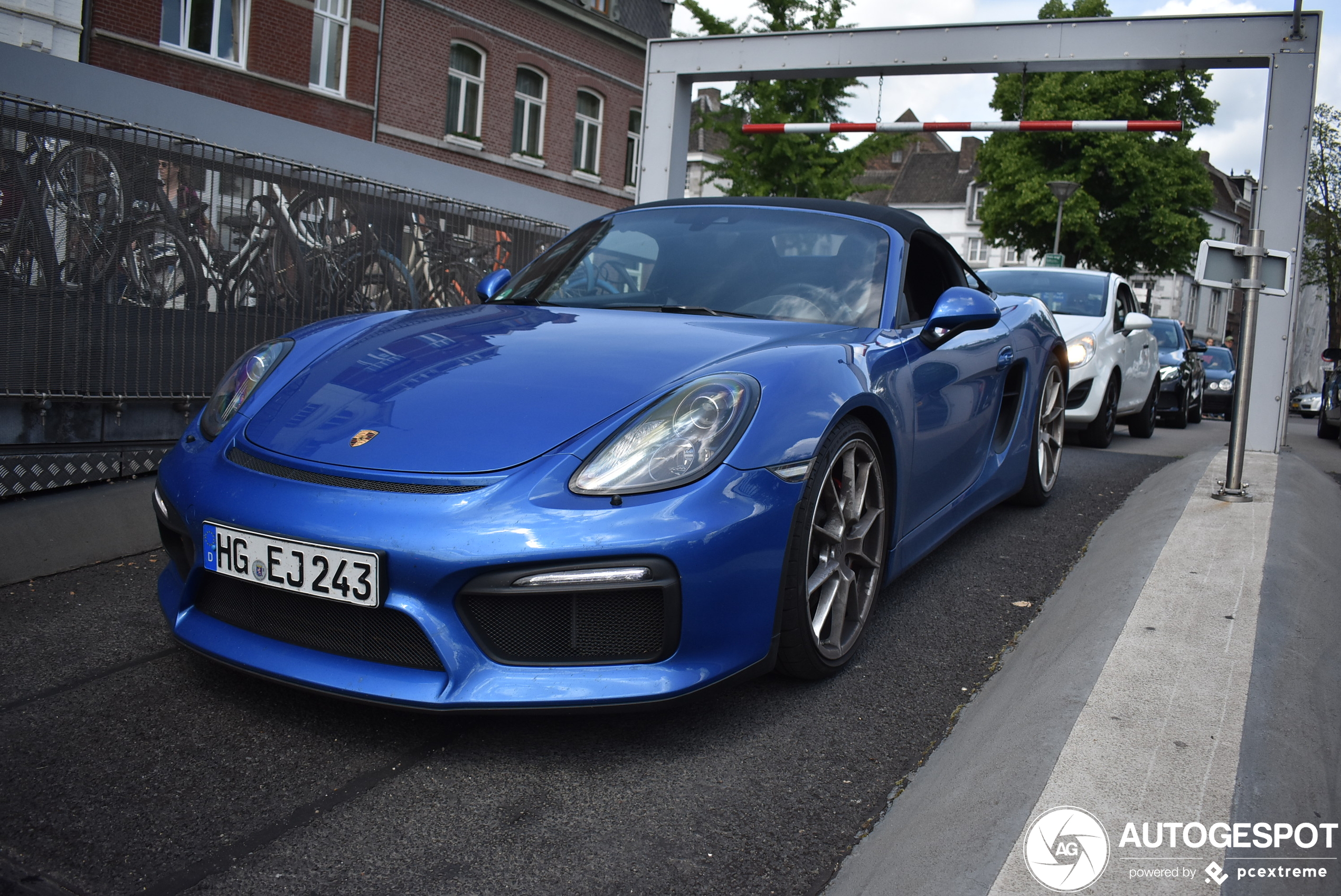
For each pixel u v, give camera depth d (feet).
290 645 6.63
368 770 6.25
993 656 8.38
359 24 52.01
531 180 65.26
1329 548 10.12
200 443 7.57
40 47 37.68
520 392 7.10
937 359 9.54
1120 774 5.01
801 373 7.34
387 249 17.67
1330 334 137.90
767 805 5.90
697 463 6.46
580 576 6.07
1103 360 22.50
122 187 13.75
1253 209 19.12
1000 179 92.07
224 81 45.37
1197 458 16.03
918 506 9.38
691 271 9.78
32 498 12.16
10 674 7.68
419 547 6.08
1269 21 19.76
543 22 64.23
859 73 26.20
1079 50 23.07
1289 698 5.98
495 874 5.15
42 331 12.94
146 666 7.90
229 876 5.08
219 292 14.99
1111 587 8.39
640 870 5.21
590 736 6.77
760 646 6.78
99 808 5.70
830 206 10.66
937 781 5.85
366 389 7.45
